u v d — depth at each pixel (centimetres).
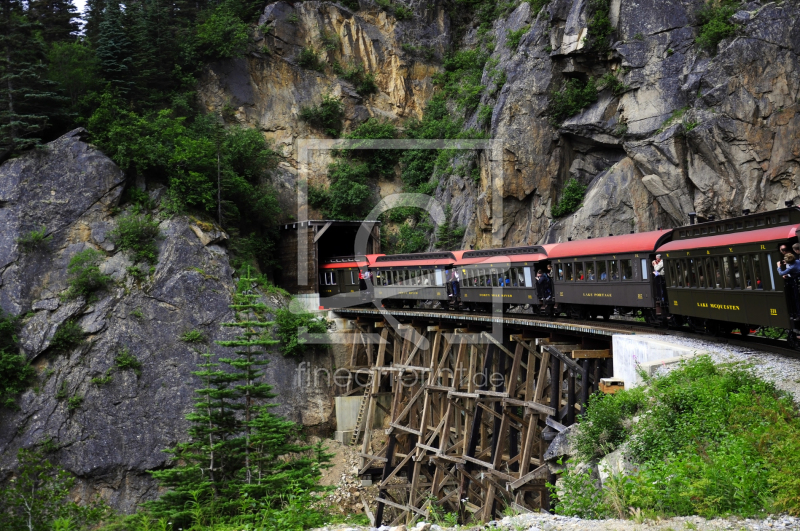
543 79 4919
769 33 3816
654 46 4366
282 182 6334
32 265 4431
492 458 2841
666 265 2375
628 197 4403
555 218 4875
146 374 4253
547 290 3105
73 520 1747
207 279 4622
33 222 4522
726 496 967
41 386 4097
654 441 1309
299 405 4528
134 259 4566
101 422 4066
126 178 4834
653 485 1043
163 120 5262
